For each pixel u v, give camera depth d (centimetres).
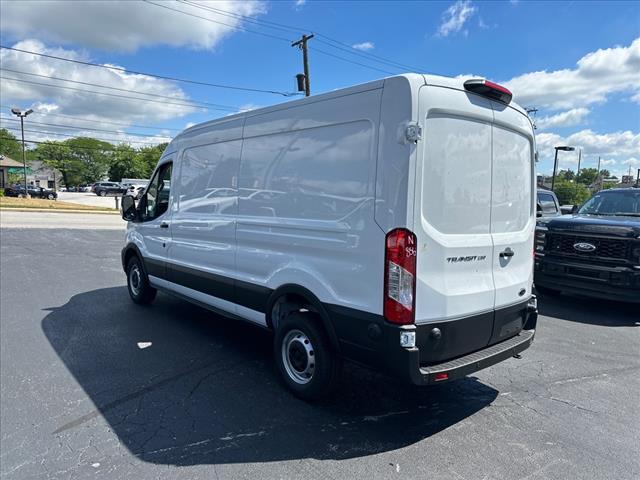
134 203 706
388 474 282
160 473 280
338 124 347
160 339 538
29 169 7362
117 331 565
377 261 315
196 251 536
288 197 393
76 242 1401
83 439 319
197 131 539
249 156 444
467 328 344
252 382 420
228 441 318
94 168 10375
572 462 298
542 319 662
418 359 305
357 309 330
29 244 1312
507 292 384
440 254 322
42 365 453
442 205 324
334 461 296
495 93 358
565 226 716
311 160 371
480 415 364
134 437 322
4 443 313
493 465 294
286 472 283
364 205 324
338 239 344
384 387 415
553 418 361
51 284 832
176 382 418
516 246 395
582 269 688
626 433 338
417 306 309
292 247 389
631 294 643
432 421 353
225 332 570
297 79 2517
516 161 396
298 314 384
